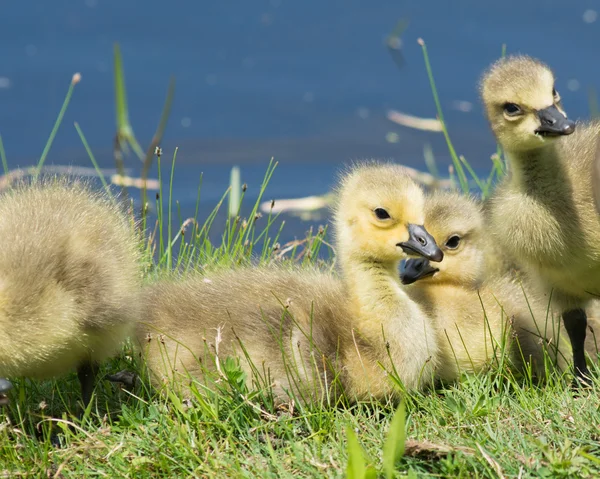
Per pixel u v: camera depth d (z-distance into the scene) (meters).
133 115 23.62
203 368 10.69
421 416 10.39
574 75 24.25
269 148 22.41
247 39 27.27
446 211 12.12
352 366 10.82
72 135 22.52
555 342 11.98
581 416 9.95
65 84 24.44
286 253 16.20
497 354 11.38
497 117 12.45
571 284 12.12
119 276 10.56
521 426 9.92
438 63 25.72
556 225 11.78
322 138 22.91
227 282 11.97
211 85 25.05
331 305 11.30
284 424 10.09
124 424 10.23
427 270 11.93
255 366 10.91
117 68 17.62
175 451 9.62
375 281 11.12
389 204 11.05
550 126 11.87
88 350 10.39
